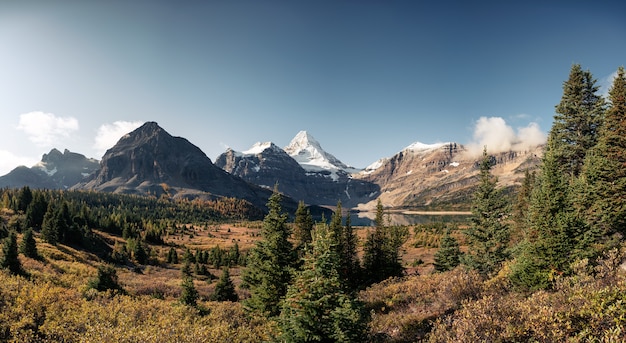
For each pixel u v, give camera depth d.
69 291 16.70
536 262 12.76
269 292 17.48
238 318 16.53
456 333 8.69
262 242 18.92
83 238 64.31
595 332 6.59
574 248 12.26
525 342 7.46
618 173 18.20
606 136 20.17
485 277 18.36
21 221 70.50
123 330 10.61
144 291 24.67
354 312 10.22
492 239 21.34
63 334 10.22
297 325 10.19
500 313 8.88
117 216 121.12
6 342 9.65
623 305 6.63
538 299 9.18
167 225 145.88
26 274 20.81
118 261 60.75
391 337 12.67
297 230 35.03
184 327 12.28
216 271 66.50
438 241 83.44
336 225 35.25
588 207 19.20
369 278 39.69
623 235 17.41
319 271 10.55
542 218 13.41
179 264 74.50
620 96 20.22
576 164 24.39
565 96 25.72
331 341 10.20
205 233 150.50
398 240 43.81
